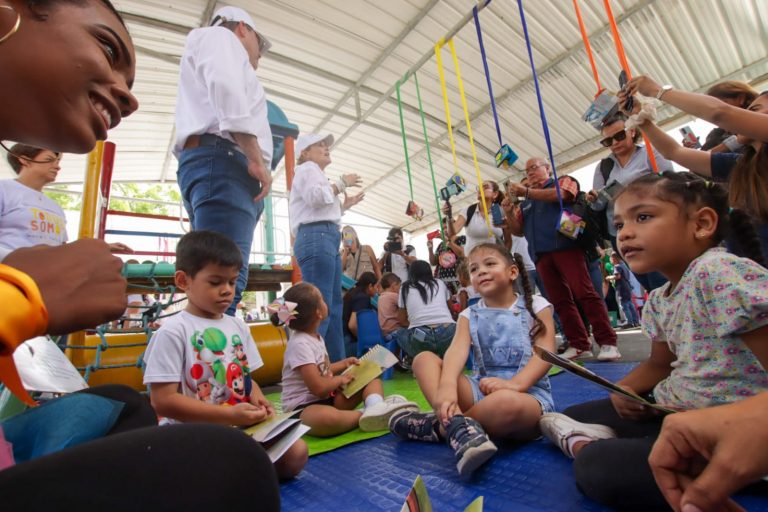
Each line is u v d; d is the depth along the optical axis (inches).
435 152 308.2
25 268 14.3
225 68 59.2
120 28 19.0
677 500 20.5
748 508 29.7
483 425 45.7
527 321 58.1
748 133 48.0
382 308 137.9
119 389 26.4
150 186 431.5
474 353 57.5
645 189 37.1
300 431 39.4
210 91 59.1
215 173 60.4
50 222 67.1
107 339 99.3
